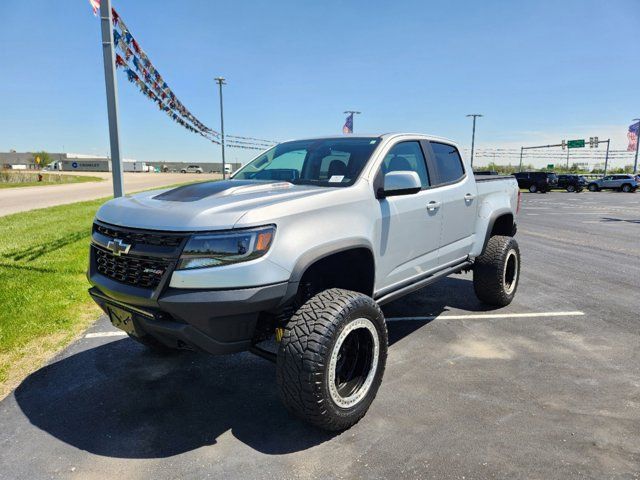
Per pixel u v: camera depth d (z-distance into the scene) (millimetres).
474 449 2711
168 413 3172
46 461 2645
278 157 4172
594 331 4727
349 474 2506
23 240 9766
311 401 2625
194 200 2900
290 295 2656
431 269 4191
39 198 23734
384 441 2801
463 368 3836
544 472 2502
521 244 10758
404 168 3875
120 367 3889
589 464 2568
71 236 10344
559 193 41938
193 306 2479
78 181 50969
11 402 3320
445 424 2984
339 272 3471
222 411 3195
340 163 3613
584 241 11266
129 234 2773
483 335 4602
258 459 2650
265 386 3559
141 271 2709
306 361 2598
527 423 2990
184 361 4004
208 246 2494
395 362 3951
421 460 2613
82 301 5586
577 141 59594
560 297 5996
